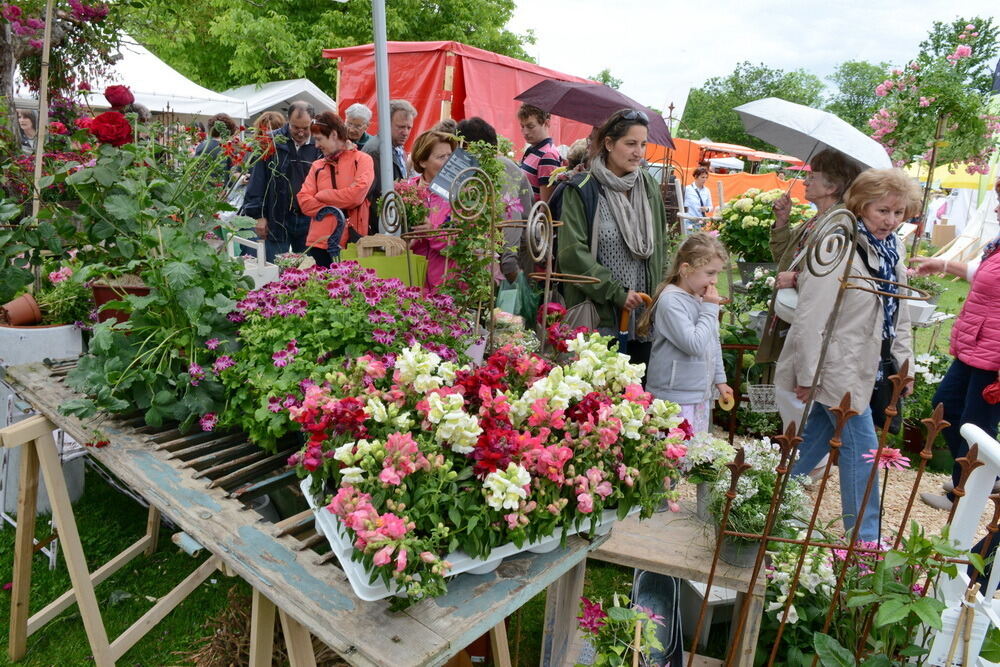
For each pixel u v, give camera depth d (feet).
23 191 11.55
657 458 5.57
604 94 16.60
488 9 54.39
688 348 9.22
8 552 9.95
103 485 11.73
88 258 8.65
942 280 33.55
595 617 6.37
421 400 5.14
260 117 14.99
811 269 6.15
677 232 23.71
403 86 24.35
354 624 4.35
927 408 14.75
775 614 7.32
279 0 47.29
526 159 16.88
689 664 6.23
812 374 9.12
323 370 6.34
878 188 8.71
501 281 10.68
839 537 7.70
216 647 7.66
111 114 7.56
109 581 9.59
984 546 5.70
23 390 7.84
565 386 5.34
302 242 16.34
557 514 4.86
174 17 19.26
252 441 6.79
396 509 4.36
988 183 30.81
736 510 6.71
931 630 6.20
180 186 7.99
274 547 5.19
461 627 4.36
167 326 7.30
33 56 14.58
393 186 10.39
